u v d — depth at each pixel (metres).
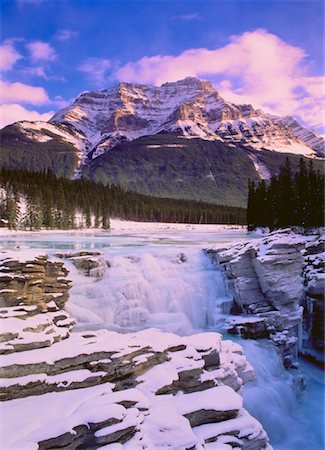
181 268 22.30
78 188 92.31
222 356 11.93
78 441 7.52
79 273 19.53
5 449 6.82
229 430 9.06
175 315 19.12
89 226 77.62
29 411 8.05
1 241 40.34
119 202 103.88
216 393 9.97
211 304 20.78
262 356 17.45
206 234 61.41
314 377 19.25
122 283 19.00
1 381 8.52
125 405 8.48
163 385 9.62
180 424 8.33
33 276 14.15
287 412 15.30
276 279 20.08
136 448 7.59
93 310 17.73
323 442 13.66
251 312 19.98
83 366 9.49
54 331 11.75
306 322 22.05
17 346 9.71
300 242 21.17
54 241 40.56
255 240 22.48
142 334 11.78
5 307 12.95
